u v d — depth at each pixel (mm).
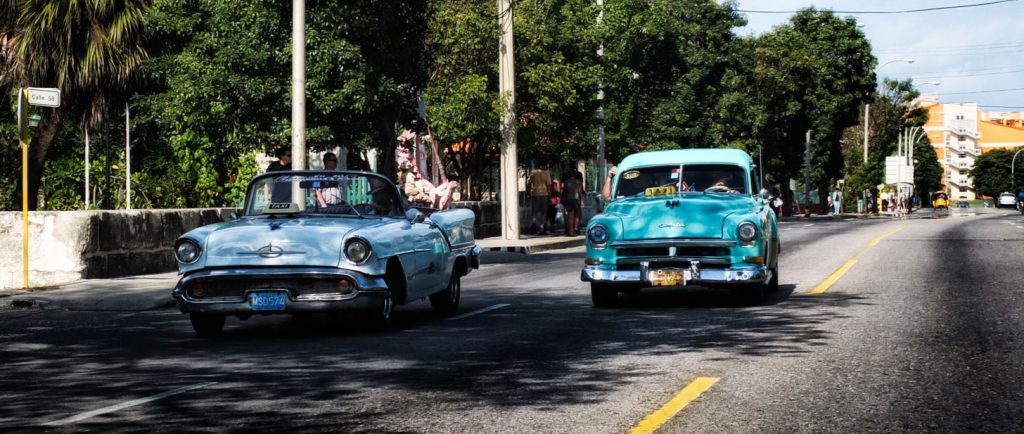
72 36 22812
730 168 13969
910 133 97000
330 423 6414
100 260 16906
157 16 20781
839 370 8008
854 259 20016
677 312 12125
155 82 24156
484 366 8422
